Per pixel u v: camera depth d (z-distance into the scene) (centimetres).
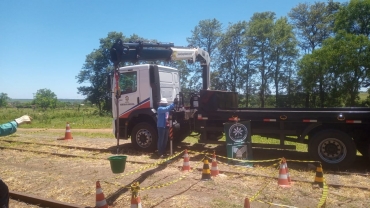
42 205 574
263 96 4722
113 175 755
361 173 750
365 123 751
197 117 937
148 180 704
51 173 783
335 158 785
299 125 830
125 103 1048
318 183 649
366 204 547
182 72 4034
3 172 797
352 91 3466
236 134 848
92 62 5609
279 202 557
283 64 4534
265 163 863
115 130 1072
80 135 1611
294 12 4834
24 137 1505
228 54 4803
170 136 939
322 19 4666
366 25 3653
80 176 754
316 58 3481
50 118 3306
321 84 3778
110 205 552
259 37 4481
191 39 4809
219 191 616
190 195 596
